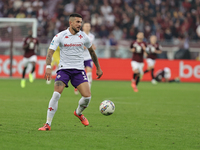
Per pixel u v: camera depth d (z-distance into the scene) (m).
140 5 89.88
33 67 53.53
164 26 87.50
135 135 18.55
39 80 65.31
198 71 72.62
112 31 83.88
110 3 88.88
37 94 40.44
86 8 87.38
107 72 71.56
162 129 20.62
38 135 17.66
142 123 22.69
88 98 20.06
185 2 93.06
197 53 75.12
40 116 24.45
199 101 37.56
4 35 68.12
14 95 38.59
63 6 88.19
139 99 38.09
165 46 74.75
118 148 15.42
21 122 21.66
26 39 52.34
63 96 39.62
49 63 19.31
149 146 16.03
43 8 88.31
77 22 19.64
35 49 52.97
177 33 87.56
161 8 91.06
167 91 49.41
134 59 49.25
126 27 85.56
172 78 71.88
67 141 16.50
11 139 16.55
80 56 20.28
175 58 75.00
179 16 90.19
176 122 23.45
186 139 17.88
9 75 68.00
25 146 15.23
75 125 21.20
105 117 24.95
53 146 15.40
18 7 87.31
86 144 16.02
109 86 55.81
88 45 20.67
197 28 89.75
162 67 71.88
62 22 83.94
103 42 76.50
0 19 66.56
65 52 19.97
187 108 31.42
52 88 49.03
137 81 48.69
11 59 67.62
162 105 33.25
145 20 87.38
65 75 19.84
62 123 21.81
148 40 83.50
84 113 26.73
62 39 19.78
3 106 29.31
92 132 19.05
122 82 66.50
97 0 88.75
